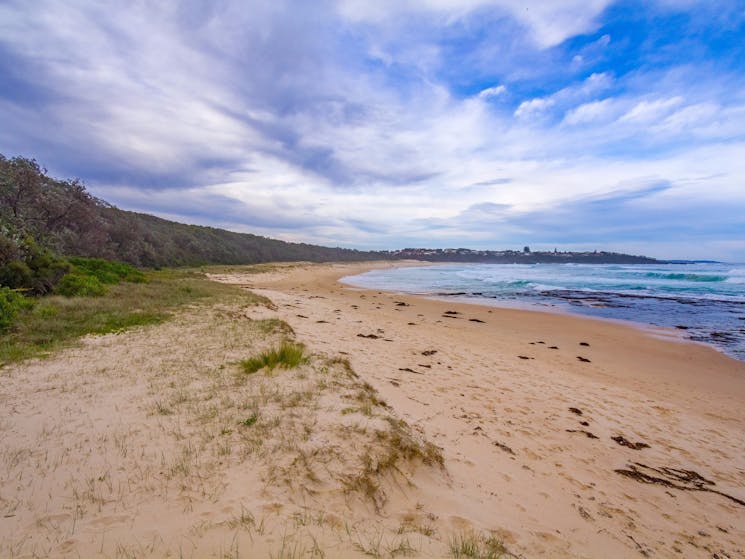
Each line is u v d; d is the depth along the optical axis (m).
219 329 8.94
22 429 3.73
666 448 4.93
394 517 2.65
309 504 2.60
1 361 6.08
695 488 4.01
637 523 3.23
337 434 3.53
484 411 5.49
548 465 4.09
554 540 2.72
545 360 9.48
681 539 3.11
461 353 9.33
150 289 15.95
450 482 3.31
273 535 2.22
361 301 21.80
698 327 14.42
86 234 22.67
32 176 18.36
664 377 8.54
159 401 4.46
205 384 5.06
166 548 2.08
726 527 3.37
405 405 5.20
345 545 2.19
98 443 3.44
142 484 2.79
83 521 2.35
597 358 10.05
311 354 6.75
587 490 3.68
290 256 78.38
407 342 10.12
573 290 28.17
